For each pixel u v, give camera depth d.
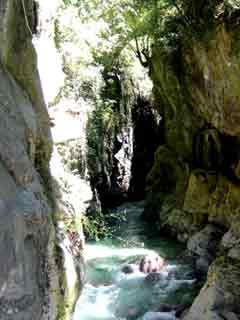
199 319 7.15
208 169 13.12
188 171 14.09
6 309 2.50
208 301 7.19
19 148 3.10
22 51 3.90
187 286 9.62
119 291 9.49
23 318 2.69
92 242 13.31
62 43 8.25
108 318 8.29
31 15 4.43
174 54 13.79
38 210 3.06
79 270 4.55
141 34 14.50
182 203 13.88
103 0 12.37
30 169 3.27
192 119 13.79
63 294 3.98
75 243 4.66
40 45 4.61
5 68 3.51
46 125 4.23
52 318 3.61
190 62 12.33
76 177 6.19
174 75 13.70
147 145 21.00
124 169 19.83
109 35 14.09
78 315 8.35
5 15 3.41
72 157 7.79
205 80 11.68
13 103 3.34
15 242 2.60
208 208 12.41
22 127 3.35
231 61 10.28
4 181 2.69
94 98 14.88
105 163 18.00
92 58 13.18
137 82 20.86
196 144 13.80
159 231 14.28
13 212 2.63
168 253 12.16
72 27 8.66
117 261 11.48
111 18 13.24
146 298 9.13
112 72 19.00
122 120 19.44
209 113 12.19
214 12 10.61
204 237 11.53
